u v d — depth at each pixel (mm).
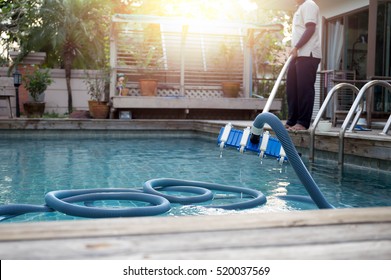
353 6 9359
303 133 5375
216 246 893
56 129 9273
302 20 5285
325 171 4359
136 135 9562
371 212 1116
